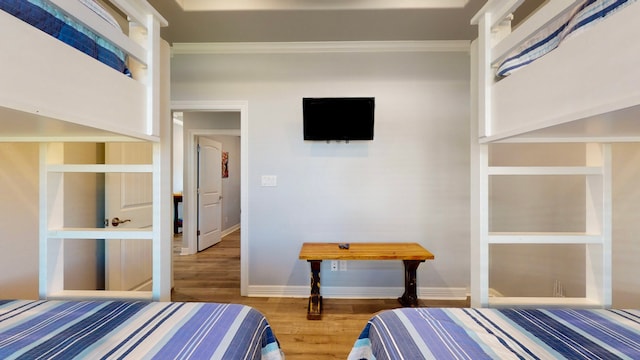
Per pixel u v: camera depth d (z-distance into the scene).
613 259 1.57
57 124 0.83
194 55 2.79
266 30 2.54
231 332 0.87
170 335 0.84
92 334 0.85
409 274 2.53
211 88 2.79
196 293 2.85
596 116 0.70
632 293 1.49
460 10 2.26
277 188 2.79
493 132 1.10
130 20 1.09
